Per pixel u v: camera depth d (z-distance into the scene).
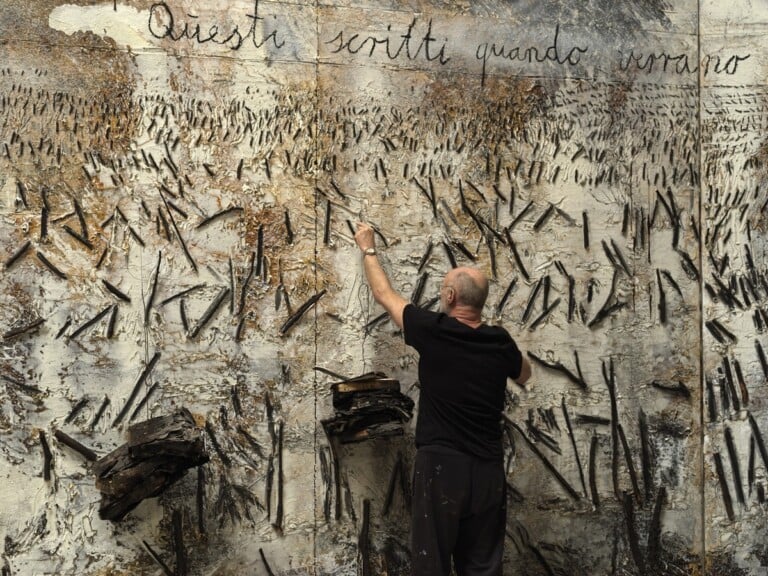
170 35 2.97
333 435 2.98
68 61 2.90
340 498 3.03
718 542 3.24
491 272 3.16
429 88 3.15
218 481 2.95
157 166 2.95
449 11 3.18
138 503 2.74
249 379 2.99
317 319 3.04
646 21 3.32
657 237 3.27
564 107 3.24
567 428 3.18
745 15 3.36
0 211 2.84
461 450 2.61
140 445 2.62
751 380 3.29
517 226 3.19
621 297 3.24
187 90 2.97
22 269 2.85
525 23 3.23
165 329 2.94
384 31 3.12
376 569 3.03
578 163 3.24
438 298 3.12
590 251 3.22
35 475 2.83
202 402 2.95
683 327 3.27
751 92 3.34
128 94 2.94
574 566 3.15
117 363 2.90
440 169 3.14
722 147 3.32
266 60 3.03
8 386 2.83
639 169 3.27
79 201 2.90
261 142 3.02
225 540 2.94
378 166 3.10
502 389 2.68
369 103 3.10
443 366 2.62
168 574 2.89
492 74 3.20
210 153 2.98
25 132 2.87
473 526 2.65
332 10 3.09
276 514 2.97
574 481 3.17
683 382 3.26
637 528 3.20
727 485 3.26
